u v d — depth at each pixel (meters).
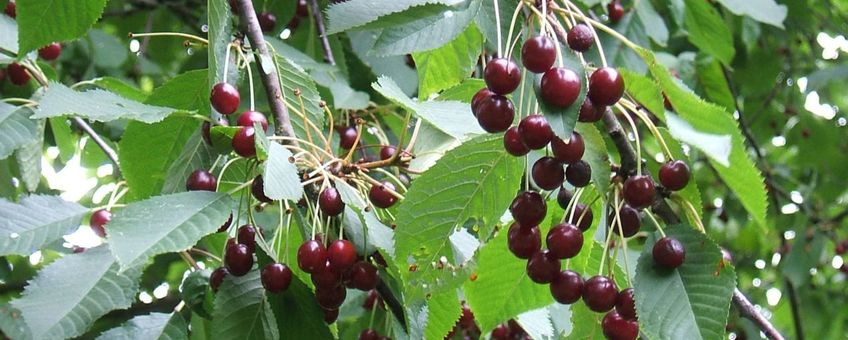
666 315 1.06
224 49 1.17
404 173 1.26
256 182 1.11
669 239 1.07
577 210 1.13
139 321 1.12
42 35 1.14
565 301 1.10
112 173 1.62
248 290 1.12
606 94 1.05
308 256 1.09
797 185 2.66
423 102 1.17
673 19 1.86
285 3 1.50
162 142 1.25
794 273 2.22
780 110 2.61
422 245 1.12
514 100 1.11
